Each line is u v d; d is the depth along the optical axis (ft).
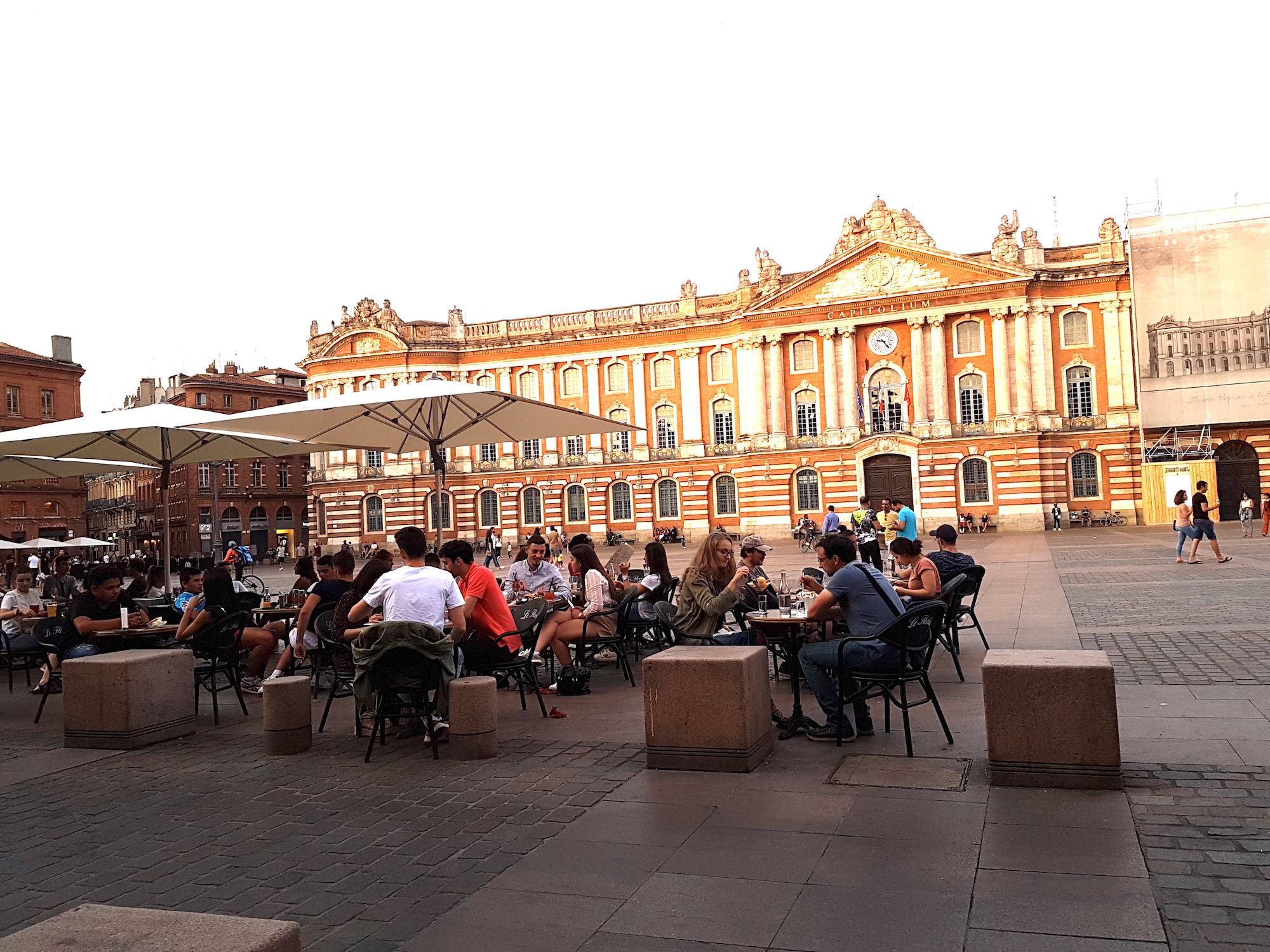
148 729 35.81
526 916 19.26
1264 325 187.93
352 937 18.75
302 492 310.86
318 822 25.91
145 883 22.09
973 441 201.98
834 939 17.70
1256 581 74.18
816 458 213.46
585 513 239.50
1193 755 27.99
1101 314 199.93
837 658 31.14
